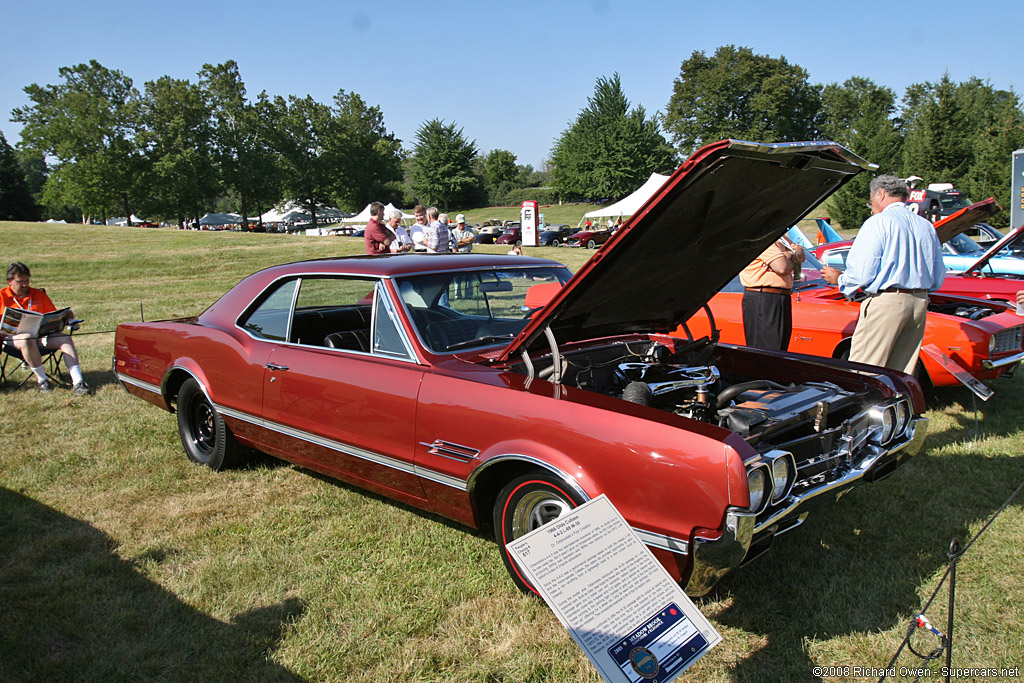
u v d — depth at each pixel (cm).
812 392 316
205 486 424
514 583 299
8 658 259
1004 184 3197
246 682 246
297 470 448
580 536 206
